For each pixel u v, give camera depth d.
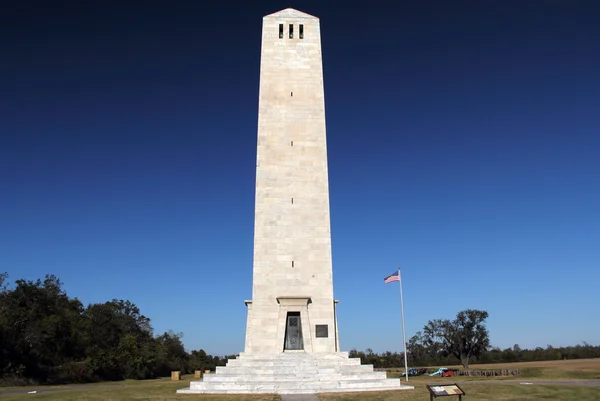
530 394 32.44
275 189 46.62
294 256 44.94
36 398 31.97
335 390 33.78
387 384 35.12
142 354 103.31
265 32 51.91
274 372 36.97
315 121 49.06
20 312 72.50
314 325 43.19
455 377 71.19
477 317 111.31
